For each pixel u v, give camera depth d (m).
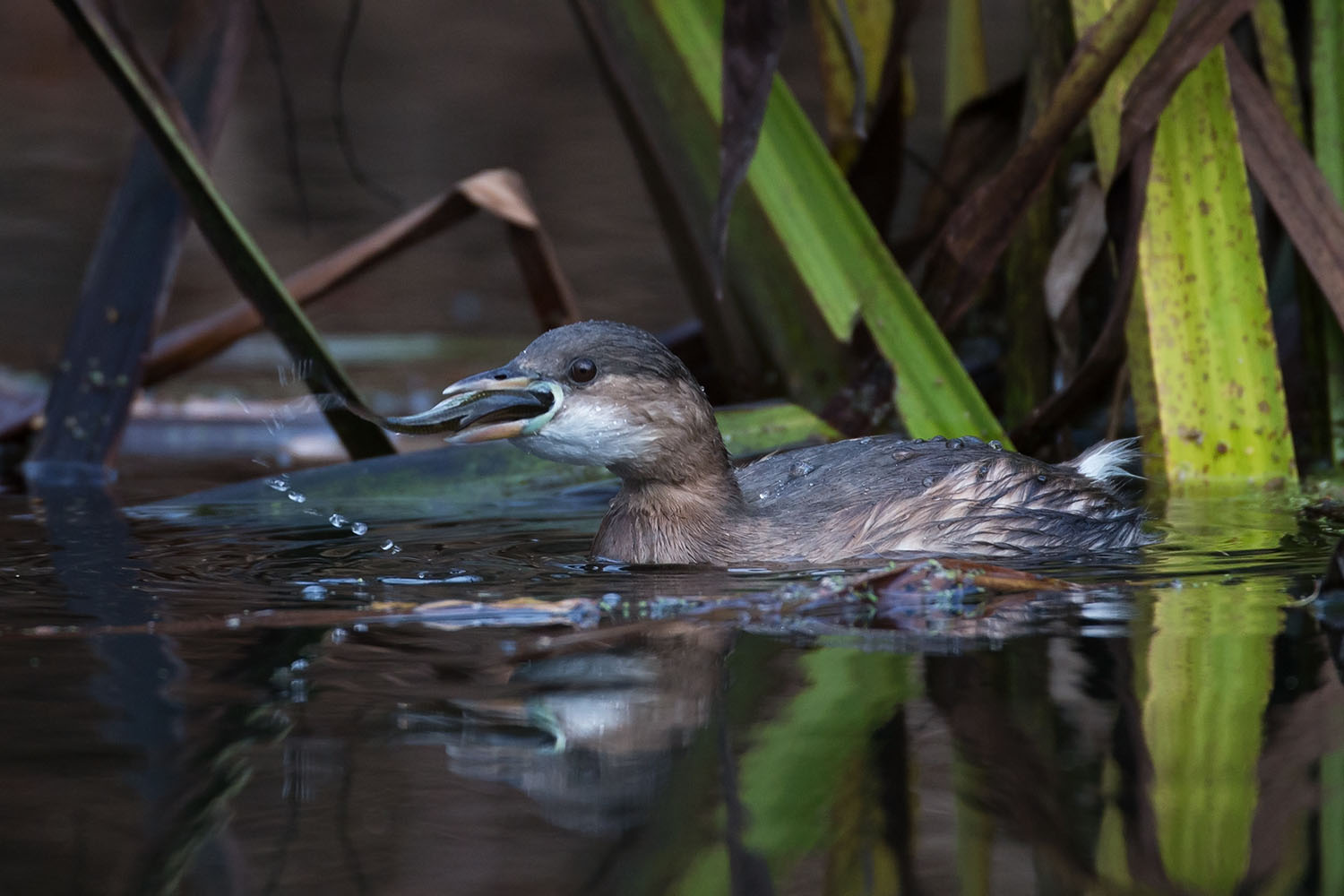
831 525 8.70
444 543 8.91
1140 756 4.90
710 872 4.12
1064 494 9.34
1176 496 9.90
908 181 22.08
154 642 6.39
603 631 6.58
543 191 23.03
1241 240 9.98
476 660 6.10
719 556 8.52
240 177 22.92
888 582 7.24
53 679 5.82
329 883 4.04
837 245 10.21
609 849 4.25
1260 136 10.10
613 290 17.61
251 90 29.28
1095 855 4.20
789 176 10.29
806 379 11.11
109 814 4.50
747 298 11.16
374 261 12.19
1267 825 4.37
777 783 4.73
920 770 4.81
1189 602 7.06
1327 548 8.36
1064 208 11.34
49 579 7.73
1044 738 5.11
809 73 28.69
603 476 10.72
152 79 10.89
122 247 11.55
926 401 10.11
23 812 4.50
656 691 5.66
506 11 40.59
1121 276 9.74
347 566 8.12
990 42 28.39
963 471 9.03
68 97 30.02
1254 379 10.08
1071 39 10.85
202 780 4.75
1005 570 7.46
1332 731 5.09
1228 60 10.08
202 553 8.48
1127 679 5.73
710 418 8.80
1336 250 9.99
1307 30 10.90
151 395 14.55
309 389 10.42
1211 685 5.63
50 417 11.55
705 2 10.55
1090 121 10.25
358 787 4.71
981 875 4.08
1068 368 11.10
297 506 10.11
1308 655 6.04
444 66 32.94
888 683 5.73
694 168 10.79
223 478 11.34
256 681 5.81
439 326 17.16
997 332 13.13
